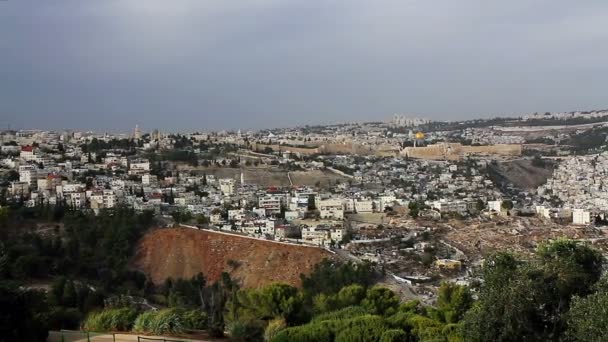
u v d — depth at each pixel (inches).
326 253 6309.1
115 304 3666.3
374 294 2466.8
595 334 1262.3
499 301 1433.3
